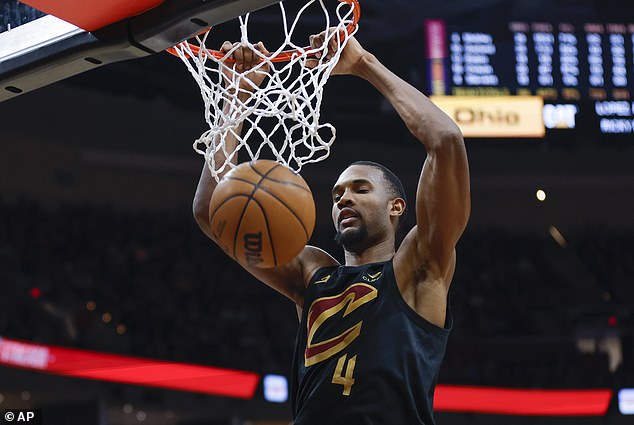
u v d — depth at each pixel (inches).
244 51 160.7
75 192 771.4
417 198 139.5
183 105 776.9
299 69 176.6
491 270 829.2
